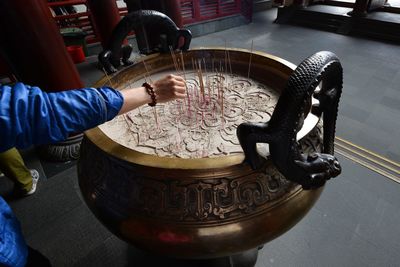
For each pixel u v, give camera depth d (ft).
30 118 1.90
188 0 18.66
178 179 2.64
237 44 17.85
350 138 8.38
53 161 8.13
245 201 2.74
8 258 2.60
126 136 3.69
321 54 2.45
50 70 7.25
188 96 4.15
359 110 9.70
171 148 3.40
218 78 4.92
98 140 3.02
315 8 21.01
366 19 17.61
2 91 1.91
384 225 5.80
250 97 4.34
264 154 2.82
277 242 5.57
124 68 4.61
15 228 2.86
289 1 22.04
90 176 3.28
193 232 2.73
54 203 6.77
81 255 5.56
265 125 2.35
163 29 5.04
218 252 2.89
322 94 2.91
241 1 21.16
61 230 6.08
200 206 2.68
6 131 1.83
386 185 6.74
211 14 20.24
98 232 5.99
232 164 2.60
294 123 2.31
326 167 2.72
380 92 10.82
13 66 7.22
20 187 6.79
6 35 6.47
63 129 2.05
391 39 16.56
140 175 2.74
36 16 6.58
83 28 17.90
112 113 2.33
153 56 5.07
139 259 5.42
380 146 8.04
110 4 13.07
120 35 4.68
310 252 5.36
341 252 5.33
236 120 3.87
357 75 12.25
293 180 2.63
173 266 5.19
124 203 2.92
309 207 3.28
